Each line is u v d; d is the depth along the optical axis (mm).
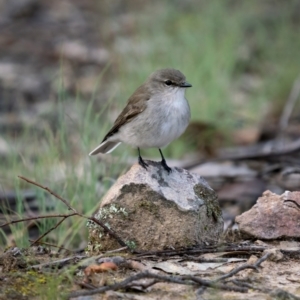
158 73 10867
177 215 9227
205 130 16953
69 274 8102
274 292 7773
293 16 22641
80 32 25938
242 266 8406
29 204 12859
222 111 17828
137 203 9242
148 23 21891
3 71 22750
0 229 11000
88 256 8969
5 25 26781
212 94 17812
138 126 10719
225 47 19609
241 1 23109
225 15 21422
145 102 10719
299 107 19078
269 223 9703
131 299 7805
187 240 9250
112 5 26438
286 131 17844
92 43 24719
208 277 8406
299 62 19953
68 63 23203
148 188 9242
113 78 20203
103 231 9289
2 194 12961
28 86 21531
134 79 18094
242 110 18688
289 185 14039
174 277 7992
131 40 21125
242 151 16984
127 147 13859
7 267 8656
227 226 11500
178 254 9094
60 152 12914
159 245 9250
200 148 16969
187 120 10867
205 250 9180
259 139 17797
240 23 21688
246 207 13453
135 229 9266
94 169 12008
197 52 19094
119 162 13117
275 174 14711
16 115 19203
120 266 8617
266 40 21078
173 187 9391
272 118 18812
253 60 20906
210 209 9516
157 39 20078
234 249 9148
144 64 18578
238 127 17984
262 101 18891
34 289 8086
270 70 20281
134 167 9555
